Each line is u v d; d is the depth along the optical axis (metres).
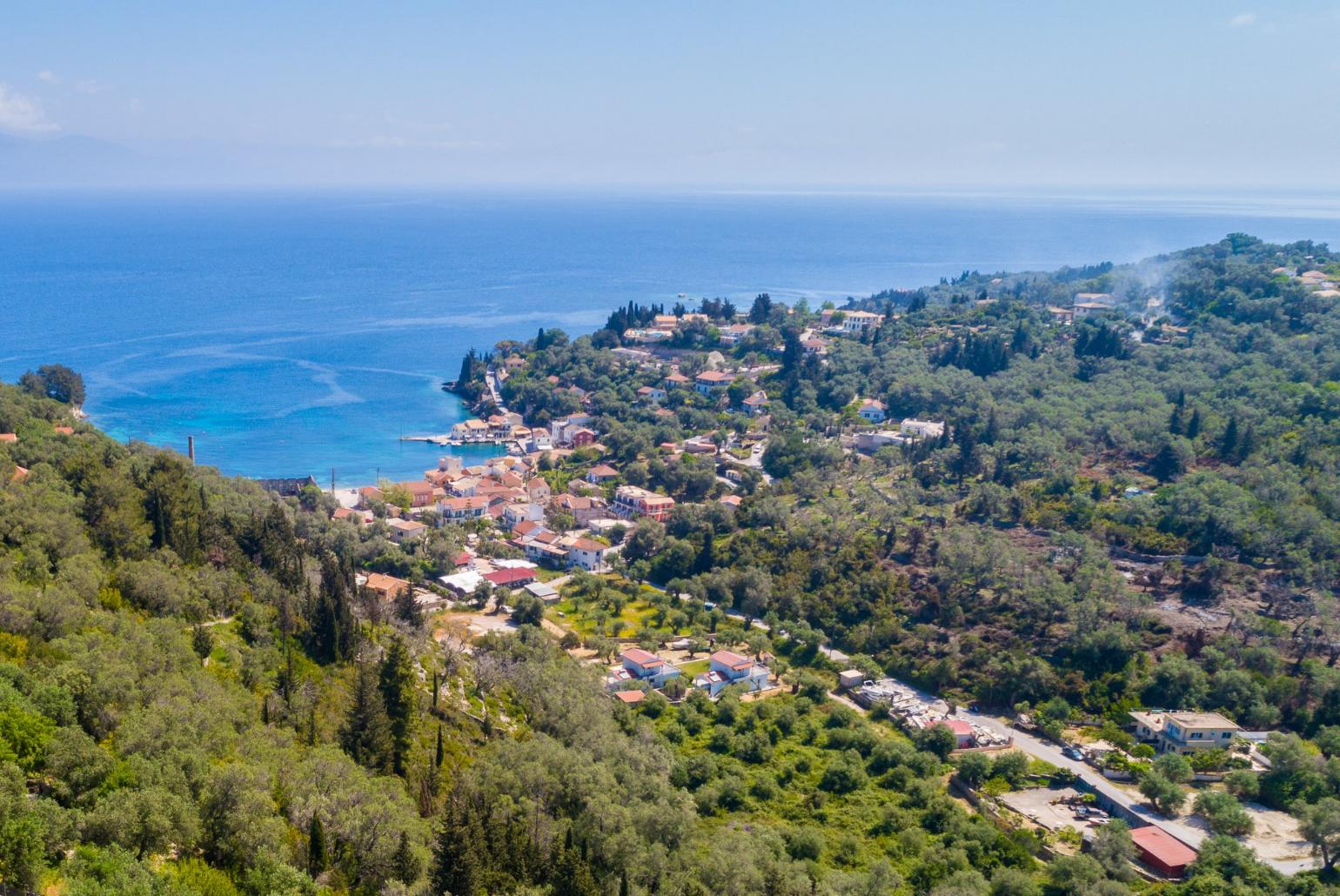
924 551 181.88
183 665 93.88
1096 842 106.31
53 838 59.94
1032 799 120.62
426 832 78.75
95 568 110.06
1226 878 100.50
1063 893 99.50
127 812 62.72
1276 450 196.38
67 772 66.69
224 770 70.50
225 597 123.56
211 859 67.38
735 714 136.75
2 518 113.88
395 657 105.88
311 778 78.69
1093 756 128.88
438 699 116.12
